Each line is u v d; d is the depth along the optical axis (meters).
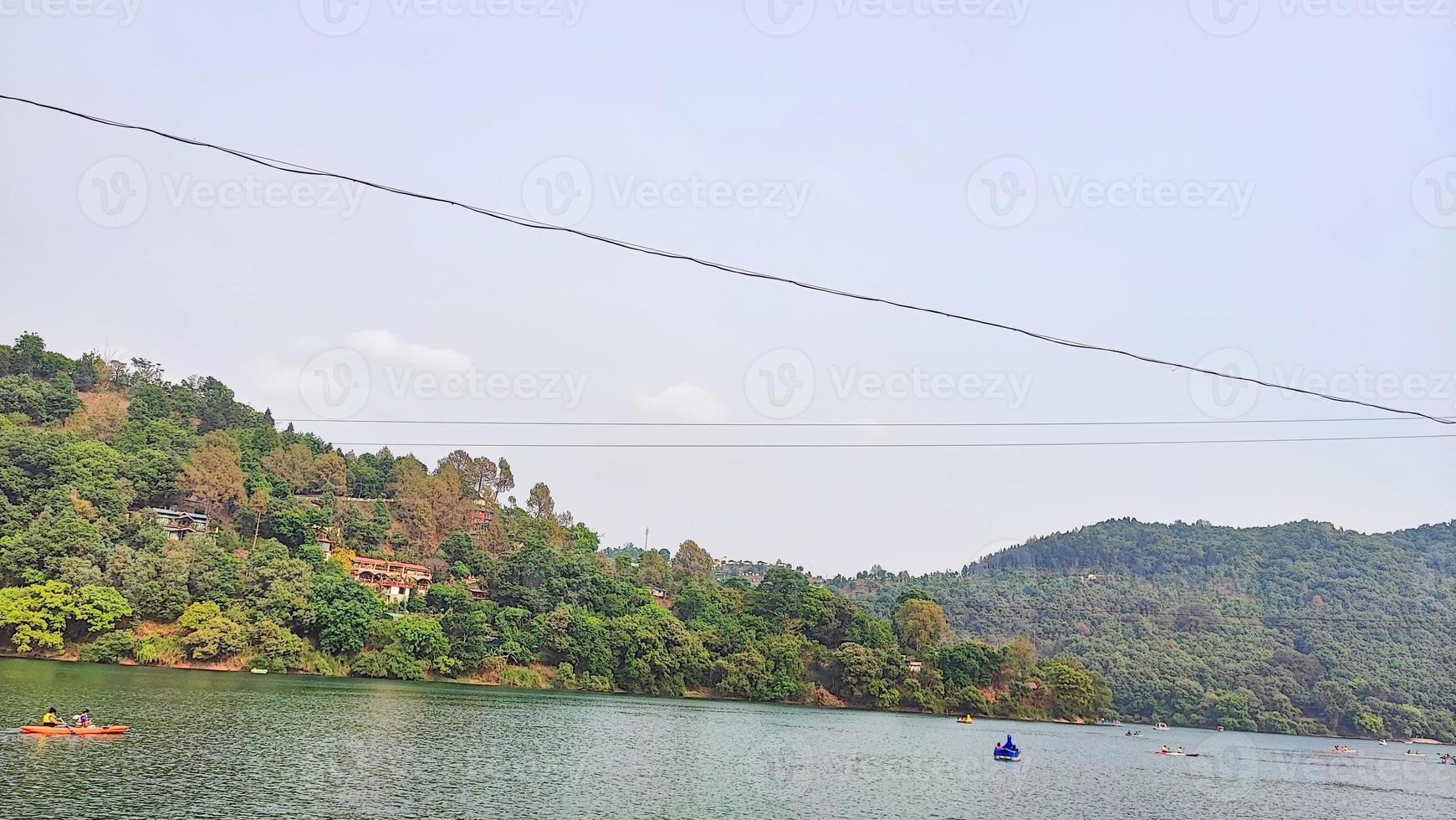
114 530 152.25
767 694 191.50
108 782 58.50
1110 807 87.75
